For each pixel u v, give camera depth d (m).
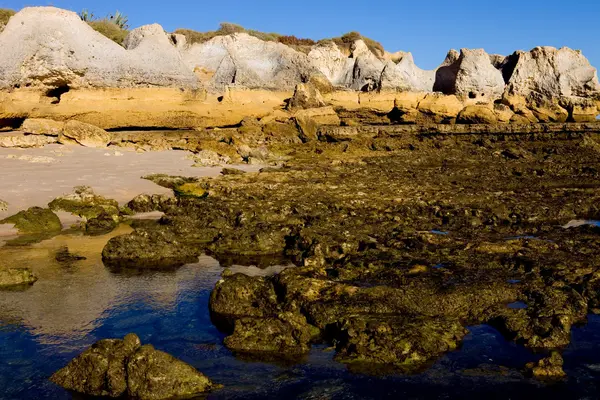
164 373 7.41
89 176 20.95
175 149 30.09
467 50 52.22
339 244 13.80
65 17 29.70
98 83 30.52
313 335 9.26
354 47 57.84
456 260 12.70
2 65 27.52
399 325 8.99
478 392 7.61
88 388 7.44
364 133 39.69
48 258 13.25
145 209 18.39
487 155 34.56
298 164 29.48
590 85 50.38
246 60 48.38
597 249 13.64
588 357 8.60
